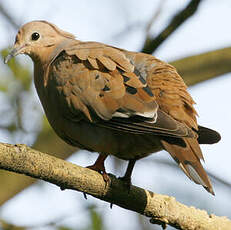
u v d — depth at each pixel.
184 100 10.98
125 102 10.88
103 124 11.09
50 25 13.25
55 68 11.84
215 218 10.98
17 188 13.83
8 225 13.20
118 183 10.51
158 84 11.07
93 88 11.21
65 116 11.62
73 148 14.76
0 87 14.36
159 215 10.73
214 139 11.88
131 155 11.60
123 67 11.25
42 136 14.58
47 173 9.66
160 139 10.60
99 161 11.61
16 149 9.37
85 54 11.63
